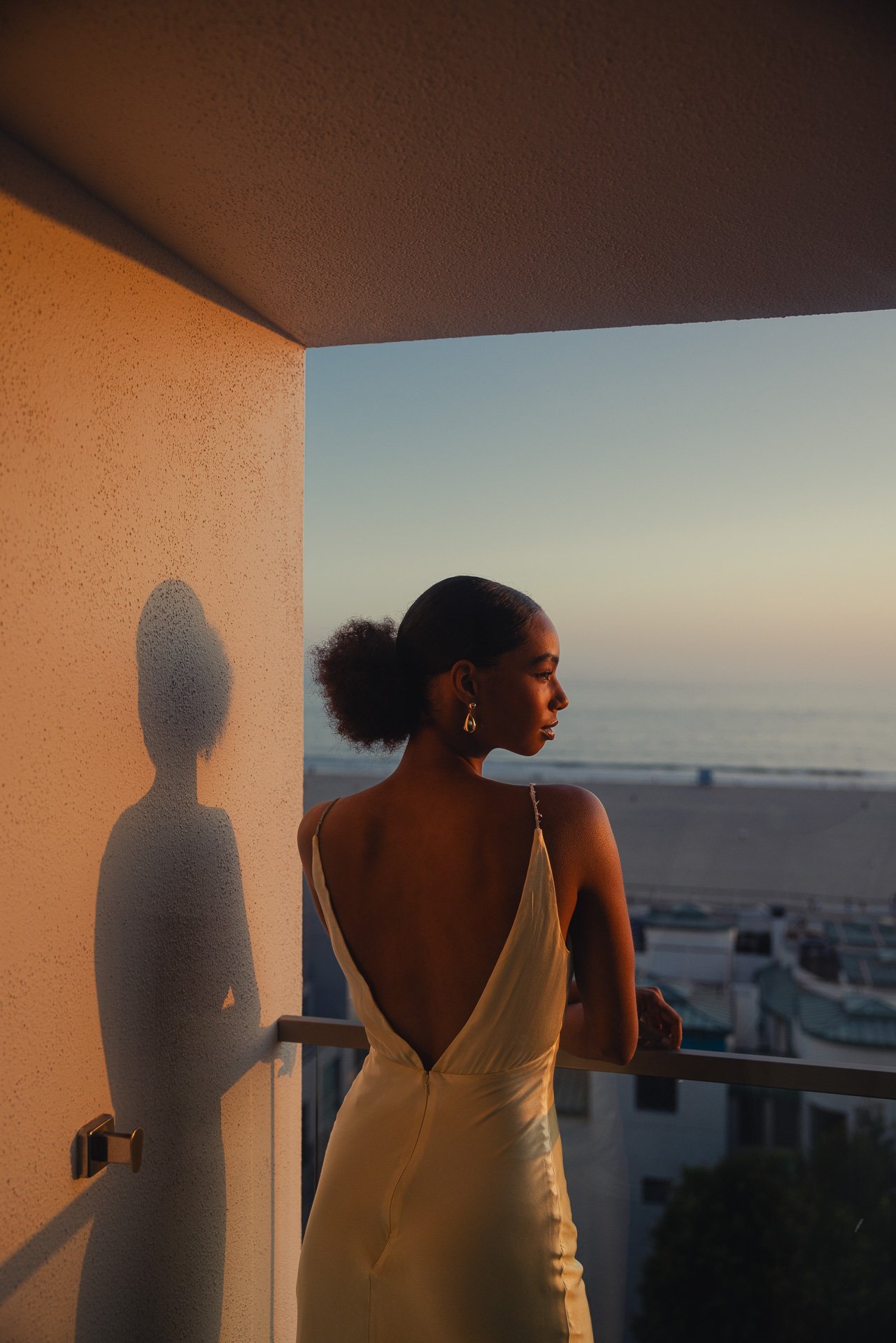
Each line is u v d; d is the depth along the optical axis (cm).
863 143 114
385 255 145
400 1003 115
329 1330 114
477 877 110
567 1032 127
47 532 110
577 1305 113
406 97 102
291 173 119
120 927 125
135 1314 129
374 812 118
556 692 117
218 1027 152
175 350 141
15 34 90
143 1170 131
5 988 103
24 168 108
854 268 154
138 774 129
